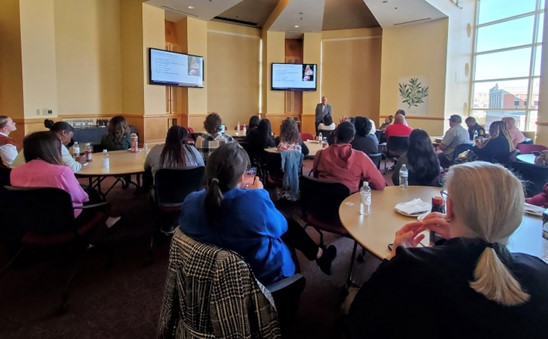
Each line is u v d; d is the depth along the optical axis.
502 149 4.26
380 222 1.85
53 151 2.39
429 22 8.83
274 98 10.41
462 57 9.02
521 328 0.75
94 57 7.17
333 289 2.53
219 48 9.81
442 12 8.16
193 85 8.55
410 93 9.31
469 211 0.88
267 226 1.40
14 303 2.32
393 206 2.14
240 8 9.27
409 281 0.85
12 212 2.23
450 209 0.96
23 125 5.75
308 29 9.97
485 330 0.76
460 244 0.85
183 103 8.73
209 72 9.70
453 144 5.58
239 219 1.32
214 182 1.30
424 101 9.09
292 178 4.12
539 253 1.45
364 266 2.87
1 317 2.18
